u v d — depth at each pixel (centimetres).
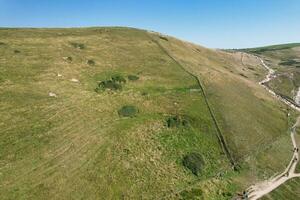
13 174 5028
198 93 9262
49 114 6594
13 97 6819
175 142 6944
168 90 8969
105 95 7881
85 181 5297
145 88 8756
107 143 6266
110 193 5250
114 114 7244
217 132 7769
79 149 5919
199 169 6462
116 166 5809
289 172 7731
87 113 6981
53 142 5900
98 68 9269
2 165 5122
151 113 7650
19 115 6325
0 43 9456
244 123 8788
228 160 7125
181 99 8638
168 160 6419
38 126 6172
